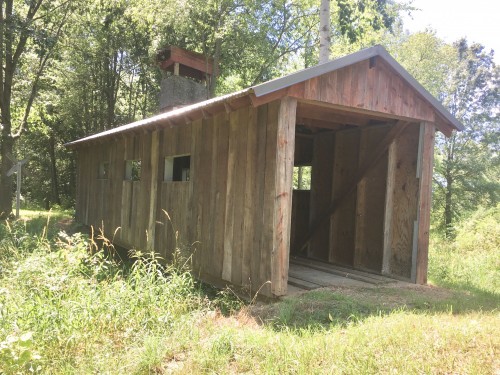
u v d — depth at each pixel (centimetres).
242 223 579
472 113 1869
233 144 608
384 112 609
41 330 358
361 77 582
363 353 314
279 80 493
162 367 326
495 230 1116
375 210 743
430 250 1093
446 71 2022
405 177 698
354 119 744
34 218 1476
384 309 473
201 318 434
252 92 479
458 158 1825
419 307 491
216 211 638
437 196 1883
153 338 365
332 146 852
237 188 593
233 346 350
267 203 533
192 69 1519
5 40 1421
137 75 2128
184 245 715
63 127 2145
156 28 1527
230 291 575
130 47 1877
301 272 711
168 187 782
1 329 343
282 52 1869
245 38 1667
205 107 577
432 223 1889
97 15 1673
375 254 738
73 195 2389
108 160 1097
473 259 930
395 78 620
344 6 979
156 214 821
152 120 761
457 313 457
